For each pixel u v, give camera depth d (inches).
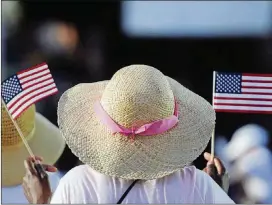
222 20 683.4
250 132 406.6
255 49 676.7
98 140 248.2
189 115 261.7
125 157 243.4
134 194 242.7
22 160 315.0
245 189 366.9
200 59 679.7
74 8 721.0
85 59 677.9
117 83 247.0
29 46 668.1
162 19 690.8
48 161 344.5
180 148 249.9
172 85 279.0
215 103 292.4
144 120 241.6
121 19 694.5
